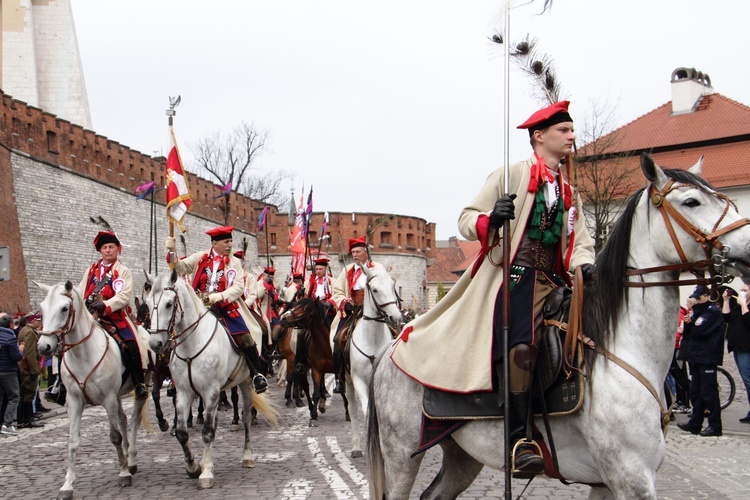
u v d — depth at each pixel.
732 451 10.77
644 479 4.32
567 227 5.00
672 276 4.50
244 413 10.49
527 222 4.96
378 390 5.63
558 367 4.64
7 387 14.42
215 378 9.55
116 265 10.52
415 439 5.36
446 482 5.63
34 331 15.59
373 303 10.61
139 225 42.81
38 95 49.91
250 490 8.94
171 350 9.68
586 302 4.76
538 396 4.75
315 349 13.77
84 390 9.18
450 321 5.15
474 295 5.10
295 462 10.56
